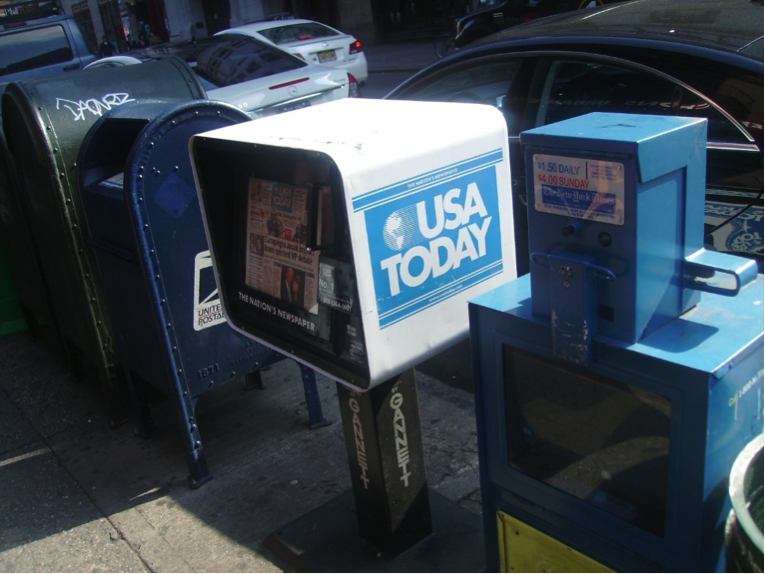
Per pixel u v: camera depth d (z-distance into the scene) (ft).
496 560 7.57
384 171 6.39
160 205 9.92
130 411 13.44
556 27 12.41
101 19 113.50
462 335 7.44
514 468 6.86
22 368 15.89
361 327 6.59
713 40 9.91
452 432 11.36
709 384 4.99
